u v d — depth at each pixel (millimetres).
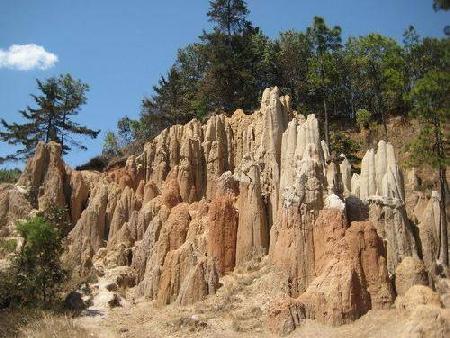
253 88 75438
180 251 42875
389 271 37312
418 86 35875
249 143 52156
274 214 44031
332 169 41656
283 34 80625
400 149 62156
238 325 35938
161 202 51594
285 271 38094
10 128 75375
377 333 32281
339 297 34469
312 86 73375
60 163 59344
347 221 38656
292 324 34500
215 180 52781
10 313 41750
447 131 44281
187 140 54500
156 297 43125
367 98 76562
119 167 69688
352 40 74688
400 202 39250
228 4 81688
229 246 43250
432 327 30375
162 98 80562
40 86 76812
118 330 38469
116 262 48906
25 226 45750
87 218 53250
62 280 45938
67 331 38344
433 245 39438
